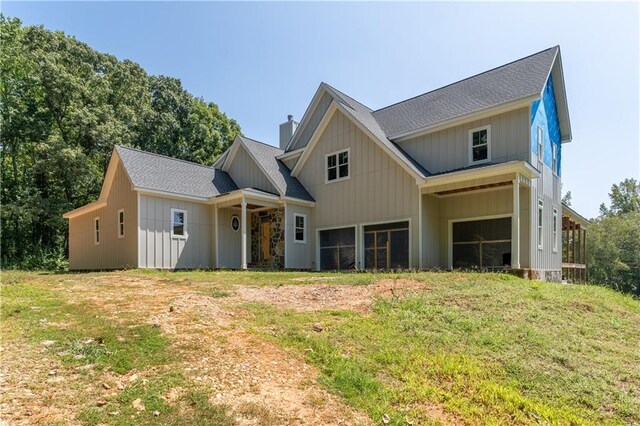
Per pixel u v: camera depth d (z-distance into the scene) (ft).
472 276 30.48
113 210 51.52
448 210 44.24
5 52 77.20
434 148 46.16
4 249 75.97
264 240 55.01
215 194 54.08
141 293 23.95
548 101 47.78
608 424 11.14
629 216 141.28
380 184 45.88
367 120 51.06
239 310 19.66
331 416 10.28
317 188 53.67
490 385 12.59
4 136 79.30
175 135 113.50
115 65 98.48
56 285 27.91
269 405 10.49
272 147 66.39
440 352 14.93
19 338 14.15
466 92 48.75
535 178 39.14
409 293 23.90
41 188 83.82
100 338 14.30
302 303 22.20
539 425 10.83
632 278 124.77
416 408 11.12
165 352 13.37
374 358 14.08
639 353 16.58
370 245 46.98
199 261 51.52
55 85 79.46
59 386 10.78
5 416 9.16
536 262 39.99
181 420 9.50
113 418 9.43
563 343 16.81
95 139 83.87
